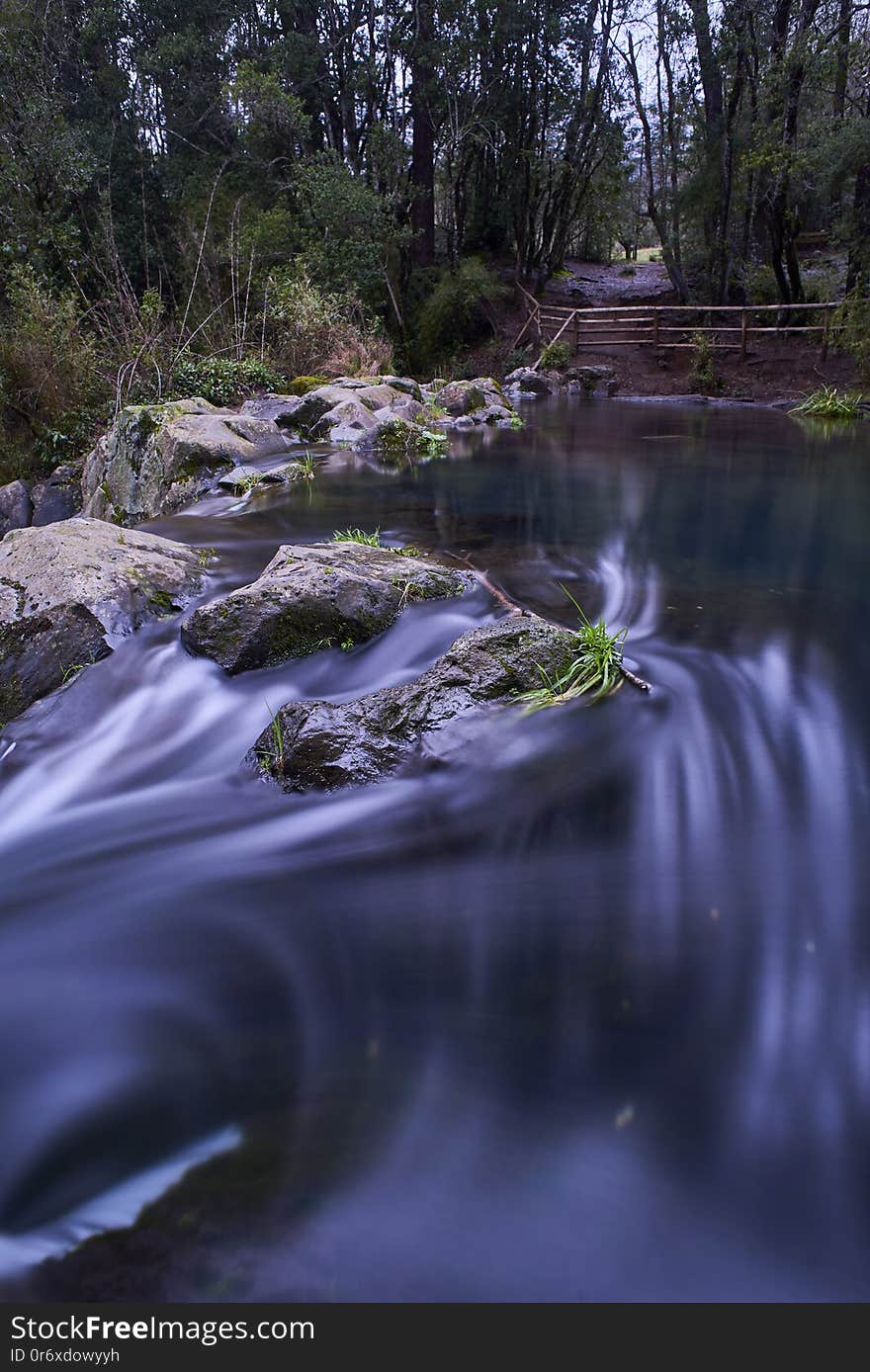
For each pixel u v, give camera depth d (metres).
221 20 23.06
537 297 25.20
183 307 19.31
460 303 23.06
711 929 2.33
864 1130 1.76
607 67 22.69
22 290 13.87
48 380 12.95
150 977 2.25
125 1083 1.93
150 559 4.53
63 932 2.44
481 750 3.18
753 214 21.16
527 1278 1.51
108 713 3.61
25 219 17.09
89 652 3.87
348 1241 1.56
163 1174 1.71
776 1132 1.75
